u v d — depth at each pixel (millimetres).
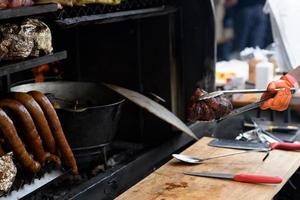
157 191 1580
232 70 3289
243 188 1579
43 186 1512
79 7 1720
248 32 3785
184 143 2273
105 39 2291
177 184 1628
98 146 1755
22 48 1333
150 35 2238
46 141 1450
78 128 1659
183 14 2328
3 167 1277
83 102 1912
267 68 2799
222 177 1653
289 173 1694
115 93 1912
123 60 2289
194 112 1780
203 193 1553
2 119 1302
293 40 2602
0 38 1310
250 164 1772
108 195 1753
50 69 2225
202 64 2357
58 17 1591
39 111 1401
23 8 1308
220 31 3799
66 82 1934
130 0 1985
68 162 1533
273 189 1566
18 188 1421
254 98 2688
